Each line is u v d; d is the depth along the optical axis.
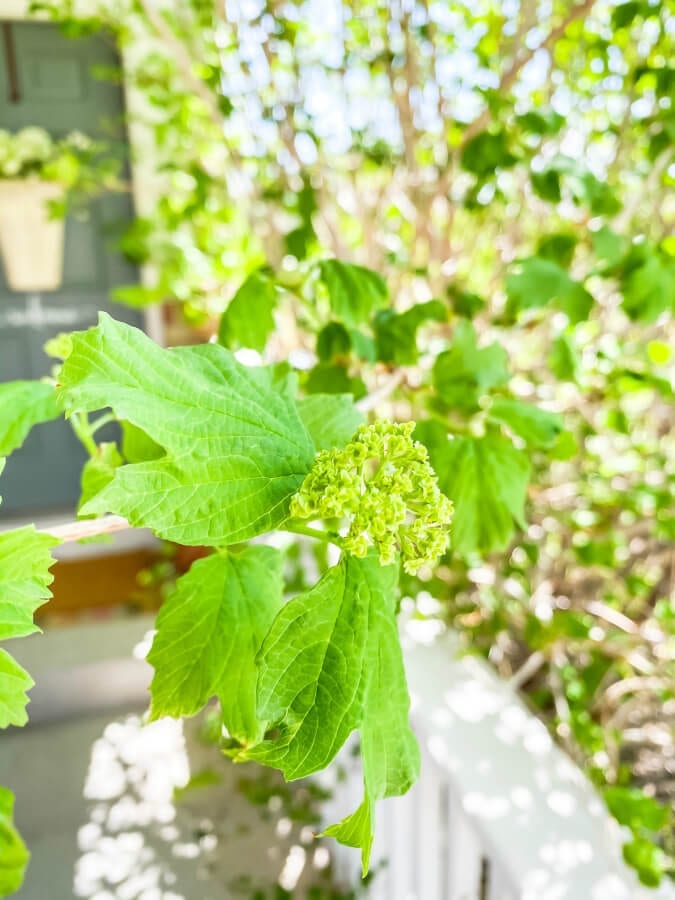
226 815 1.02
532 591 0.90
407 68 0.71
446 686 0.67
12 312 1.44
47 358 1.49
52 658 1.18
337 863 0.93
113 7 0.98
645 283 0.58
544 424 0.44
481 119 0.67
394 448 0.24
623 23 0.61
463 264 0.97
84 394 0.21
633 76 0.64
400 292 0.84
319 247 0.75
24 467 1.49
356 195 0.85
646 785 0.80
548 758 0.58
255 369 0.26
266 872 0.94
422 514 0.25
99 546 1.47
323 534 0.24
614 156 0.73
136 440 0.34
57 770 1.08
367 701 0.22
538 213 0.84
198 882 0.92
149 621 1.29
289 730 0.22
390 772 0.23
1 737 1.13
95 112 1.39
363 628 0.23
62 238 1.38
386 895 0.80
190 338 1.51
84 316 1.49
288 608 0.23
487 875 0.64
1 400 0.35
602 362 0.76
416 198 0.77
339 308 0.44
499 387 0.59
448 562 0.80
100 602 1.37
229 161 0.92
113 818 1.00
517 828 0.51
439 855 0.64
